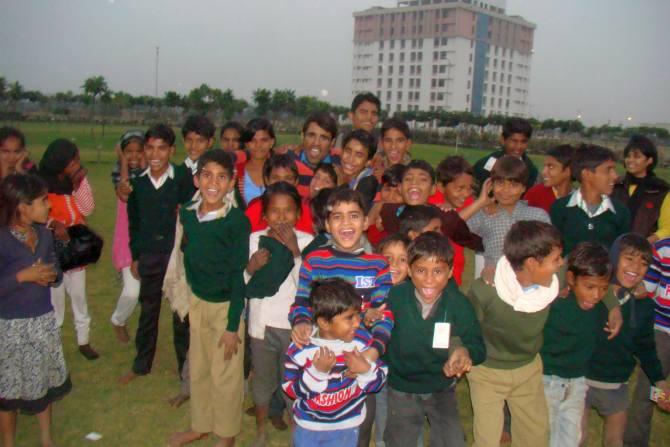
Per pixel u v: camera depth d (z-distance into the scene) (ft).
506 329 10.32
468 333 10.07
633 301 10.93
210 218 11.86
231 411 12.13
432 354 10.09
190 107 143.13
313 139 16.38
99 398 14.64
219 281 11.89
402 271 11.09
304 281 10.19
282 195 11.68
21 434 12.85
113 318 17.60
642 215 16.05
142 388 15.28
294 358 9.14
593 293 10.05
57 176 15.16
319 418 9.16
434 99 441.27
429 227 11.43
